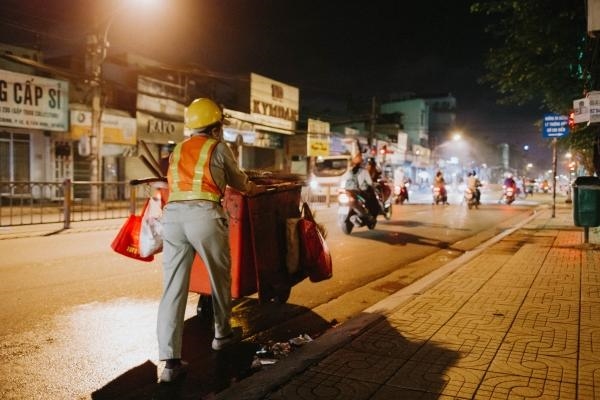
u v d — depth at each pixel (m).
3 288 6.58
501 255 9.05
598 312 5.17
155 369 4.19
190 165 3.99
